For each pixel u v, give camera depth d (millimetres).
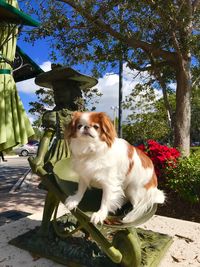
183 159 1866
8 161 5680
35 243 937
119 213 738
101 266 814
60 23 2500
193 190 1692
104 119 674
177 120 2430
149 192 769
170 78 2988
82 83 968
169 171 1780
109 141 675
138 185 746
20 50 1870
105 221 684
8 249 953
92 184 718
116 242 764
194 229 1180
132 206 750
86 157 681
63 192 744
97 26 2490
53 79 916
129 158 718
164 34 2439
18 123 1202
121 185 725
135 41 2416
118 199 718
